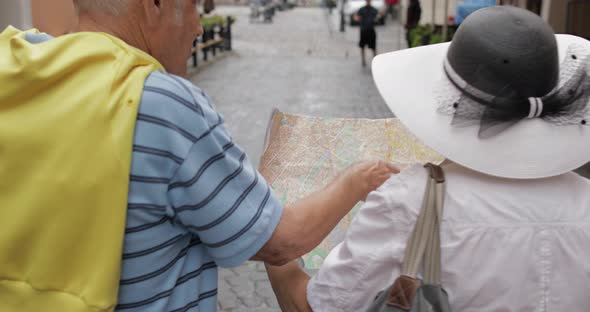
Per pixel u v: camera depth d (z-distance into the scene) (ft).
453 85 4.33
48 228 3.83
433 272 4.21
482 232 4.23
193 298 4.48
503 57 4.05
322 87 42.55
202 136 4.06
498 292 4.25
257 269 14.02
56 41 4.02
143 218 4.01
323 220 4.66
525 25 4.12
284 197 5.80
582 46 4.48
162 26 4.58
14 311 3.90
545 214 4.29
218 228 4.15
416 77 4.58
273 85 43.04
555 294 4.28
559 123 4.24
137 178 3.94
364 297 4.43
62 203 3.82
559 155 4.25
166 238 4.16
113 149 3.84
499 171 4.25
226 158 4.17
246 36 82.99
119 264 3.91
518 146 4.24
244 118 31.45
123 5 4.39
